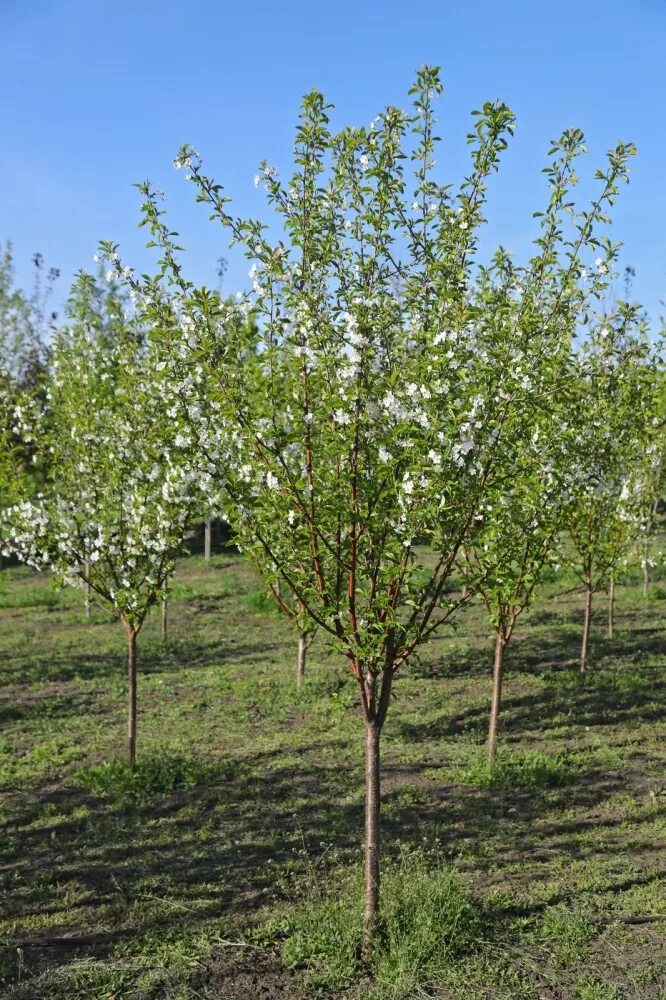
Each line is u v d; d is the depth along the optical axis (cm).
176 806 676
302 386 424
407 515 410
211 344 424
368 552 439
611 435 782
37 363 1948
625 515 1067
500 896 507
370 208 426
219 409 455
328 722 904
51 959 453
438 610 1479
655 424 1046
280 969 441
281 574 446
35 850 596
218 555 2250
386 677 466
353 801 678
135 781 711
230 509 447
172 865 567
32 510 700
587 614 1080
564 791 693
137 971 439
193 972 436
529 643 1262
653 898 504
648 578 1778
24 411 757
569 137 464
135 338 780
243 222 439
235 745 833
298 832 609
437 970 431
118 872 557
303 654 1032
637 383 750
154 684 1093
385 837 603
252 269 433
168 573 735
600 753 781
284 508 430
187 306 439
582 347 647
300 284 440
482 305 498
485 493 448
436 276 437
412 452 410
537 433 525
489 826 621
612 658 1156
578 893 513
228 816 652
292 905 505
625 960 441
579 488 685
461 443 407
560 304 473
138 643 1343
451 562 440
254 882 538
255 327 504
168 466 696
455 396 422
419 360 425
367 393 407
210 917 495
